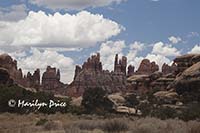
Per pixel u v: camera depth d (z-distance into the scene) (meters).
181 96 102.94
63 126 32.12
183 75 108.88
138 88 141.75
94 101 84.56
